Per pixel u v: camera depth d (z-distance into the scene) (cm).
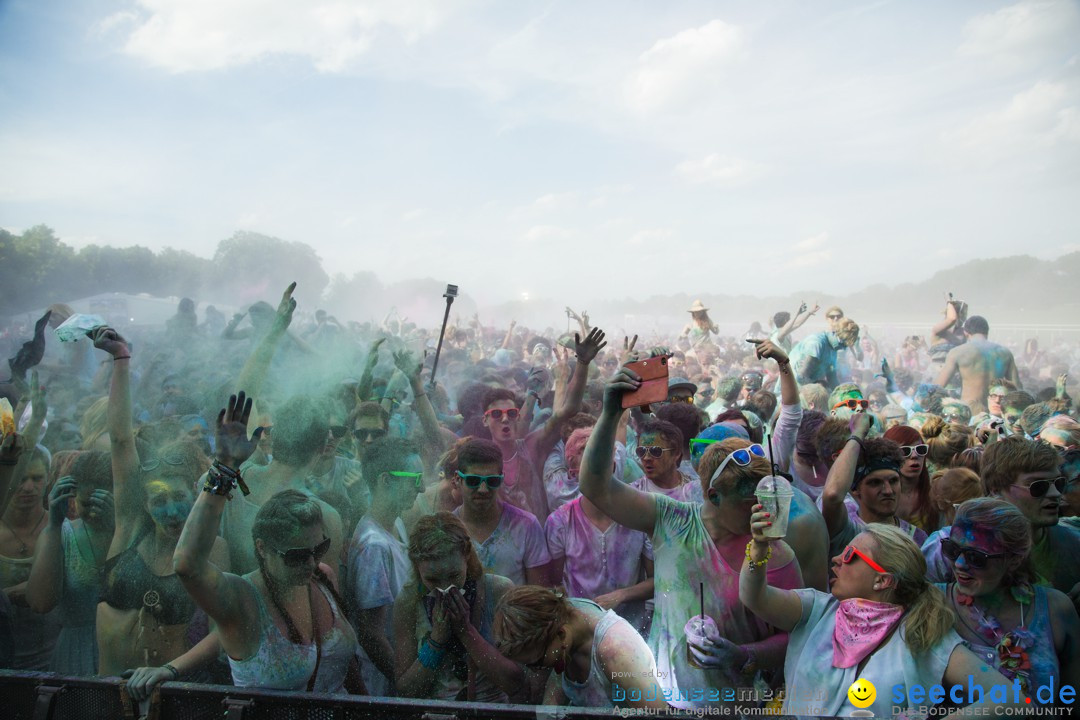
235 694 203
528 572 333
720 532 254
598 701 223
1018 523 228
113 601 292
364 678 290
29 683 213
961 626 237
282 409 354
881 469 311
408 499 327
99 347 312
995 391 719
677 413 422
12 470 331
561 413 423
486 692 246
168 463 311
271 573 240
